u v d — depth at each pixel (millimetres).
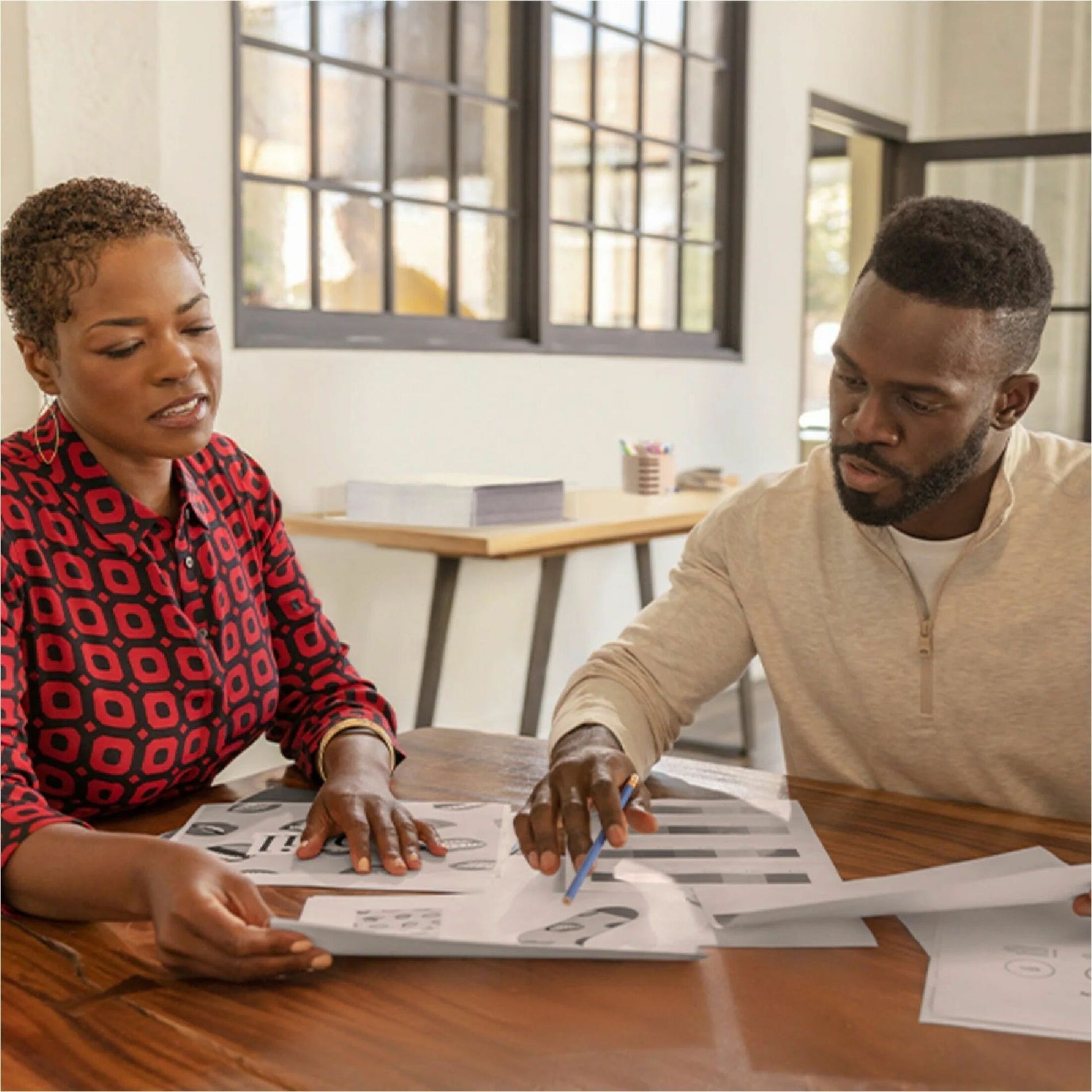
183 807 1176
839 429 1155
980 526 1245
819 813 1137
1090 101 5543
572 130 3822
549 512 2744
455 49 3416
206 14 2707
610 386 3920
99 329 1060
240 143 2805
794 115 4719
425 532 2570
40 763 1114
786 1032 749
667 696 1351
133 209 1082
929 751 1324
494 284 3611
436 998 793
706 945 863
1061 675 1248
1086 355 4961
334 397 3033
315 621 1349
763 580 1380
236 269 2805
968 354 1086
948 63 5668
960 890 845
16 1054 730
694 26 4277
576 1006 782
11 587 1065
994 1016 762
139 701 1131
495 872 993
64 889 904
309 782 1255
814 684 1378
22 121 2254
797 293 4836
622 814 996
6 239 1096
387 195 3250
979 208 1132
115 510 1132
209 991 807
